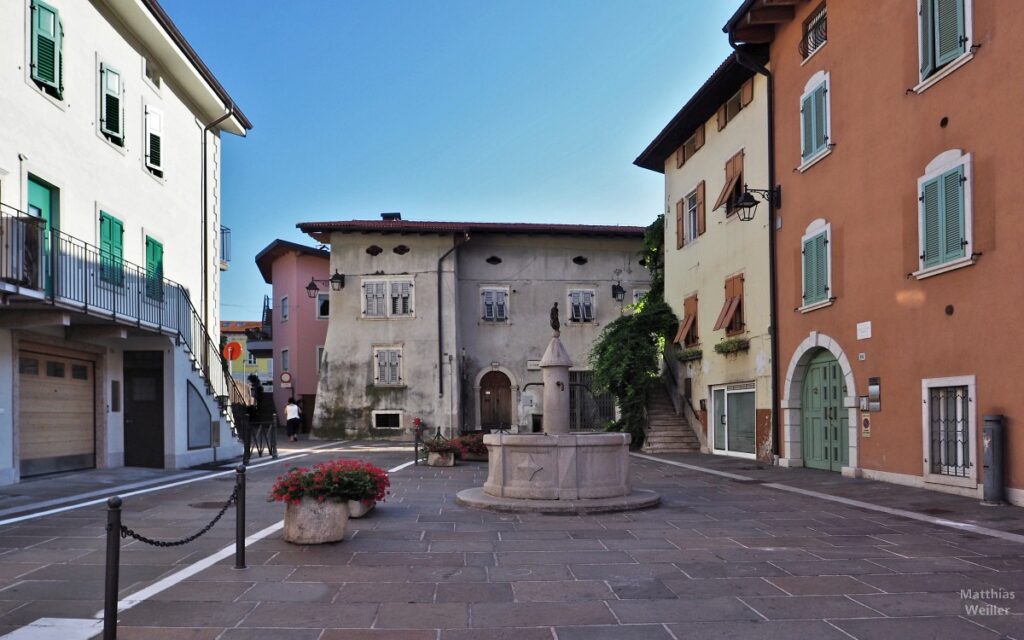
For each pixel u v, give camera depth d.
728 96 21.19
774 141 18.30
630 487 11.52
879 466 14.01
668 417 24.72
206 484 14.49
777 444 17.98
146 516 10.38
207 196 22.52
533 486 10.97
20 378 14.27
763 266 18.84
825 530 9.12
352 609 5.77
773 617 5.56
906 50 13.30
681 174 25.17
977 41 11.56
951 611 5.70
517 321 34.72
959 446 12.03
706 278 22.81
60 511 10.85
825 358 16.34
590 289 35.25
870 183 14.32
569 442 10.95
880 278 13.97
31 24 13.84
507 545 8.21
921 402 12.79
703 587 6.41
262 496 12.52
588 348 34.84
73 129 15.23
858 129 14.73
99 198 16.19
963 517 9.90
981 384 11.41
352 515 9.93
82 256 15.23
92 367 16.89
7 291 11.64
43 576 6.85
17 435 13.84
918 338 12.88
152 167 18.78
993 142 11.23
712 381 22.20
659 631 5.25
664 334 25.83
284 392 39.62
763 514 10.39
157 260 19.05
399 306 33.47
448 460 18.75
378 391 32.97
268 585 6.48
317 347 39.22
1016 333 10.76
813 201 16.47
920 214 12.73
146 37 18.09
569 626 5.36
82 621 5.46
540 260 35.16
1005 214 10.97
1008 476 10.88
